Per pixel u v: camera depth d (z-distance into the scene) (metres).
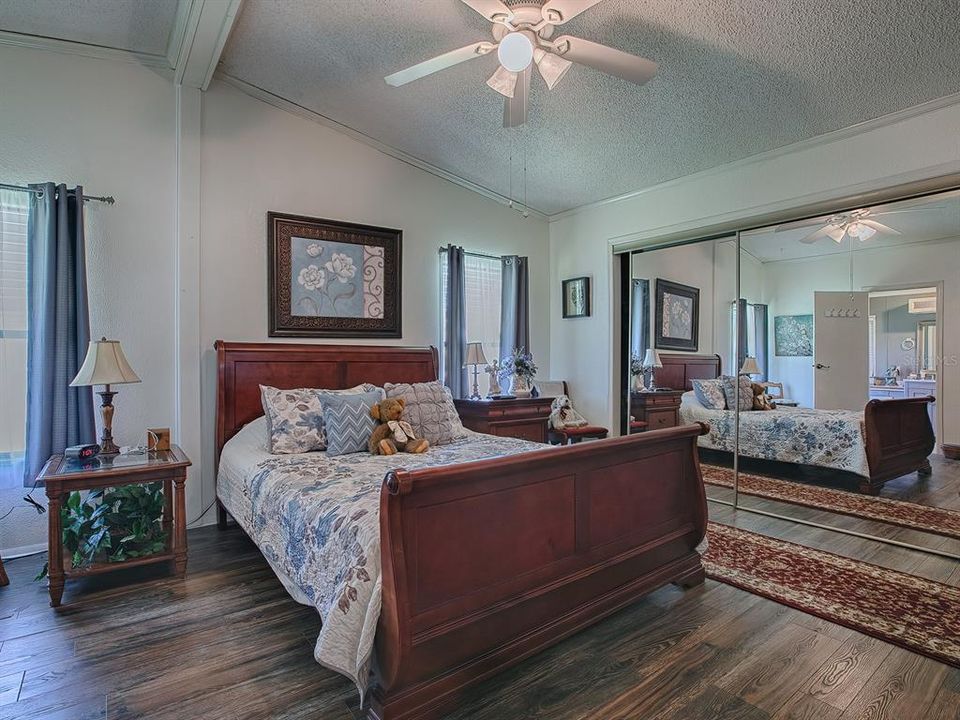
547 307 5.35
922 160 2.93
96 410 3.17
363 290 4.13
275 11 2.73
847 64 2.65
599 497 2.18
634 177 4.29
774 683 1.80
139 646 2.04
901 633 2.12
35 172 3.00
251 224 3.65
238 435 3.40
